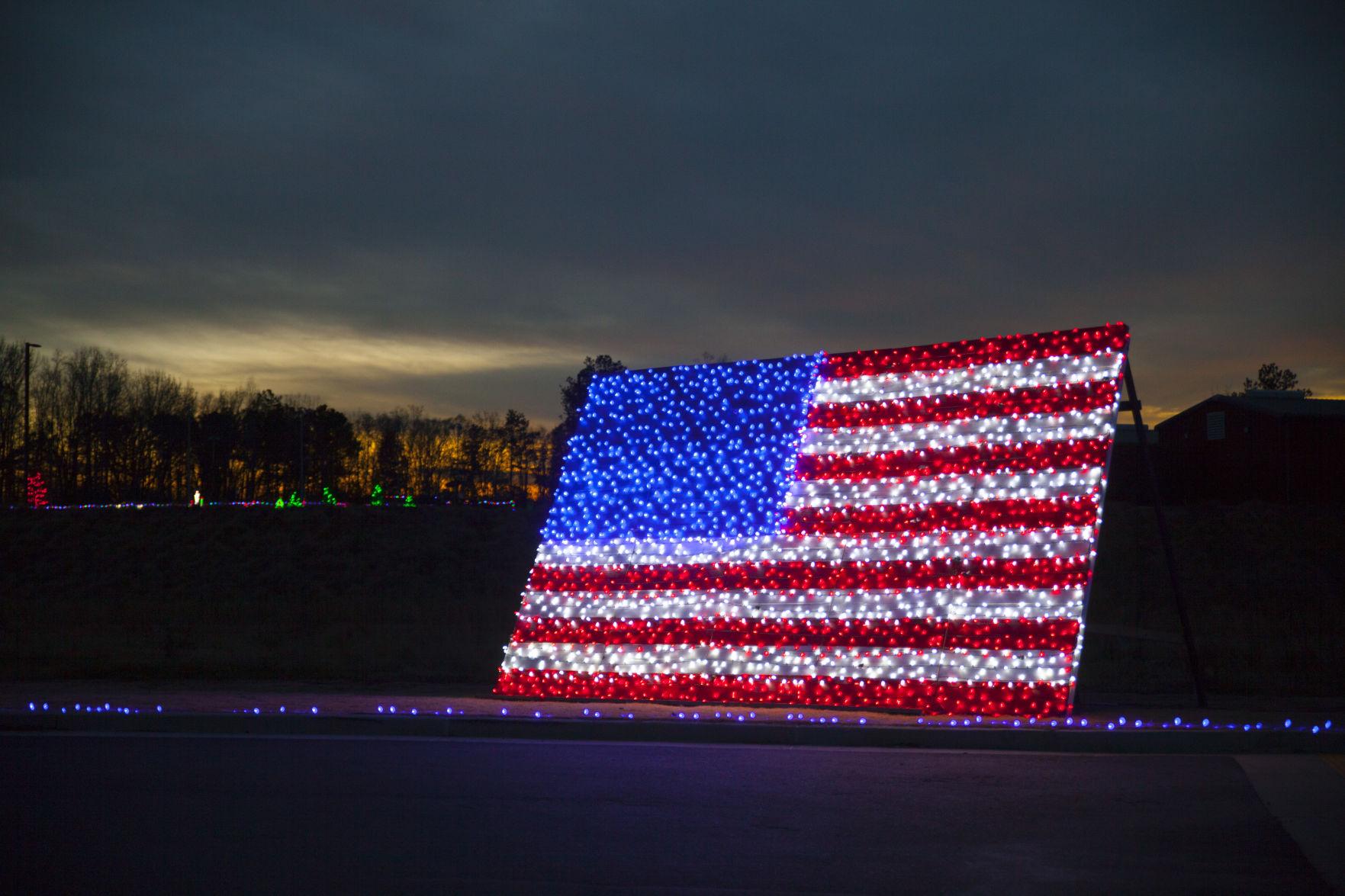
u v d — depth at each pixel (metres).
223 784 9.05
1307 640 21.36
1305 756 10.42
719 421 15.77
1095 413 13.57
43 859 6.77
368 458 99.44
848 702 13.23
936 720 11.79
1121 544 39.62
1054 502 13.41
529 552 43.28
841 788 8.92
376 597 37.84
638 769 9.69
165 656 19.72
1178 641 21.11
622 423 16.31
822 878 6.43
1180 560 37.94
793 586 14.47
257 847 7.07
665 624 14.69
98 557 44.06
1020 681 12.51
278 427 95.56
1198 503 47.72
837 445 14.92
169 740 11.27
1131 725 11.22
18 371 85.38
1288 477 51.12
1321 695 14.56
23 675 17.05
